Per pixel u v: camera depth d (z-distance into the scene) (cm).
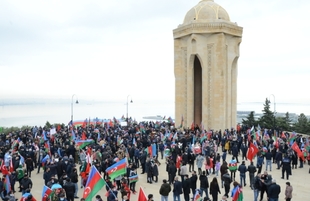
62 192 1378
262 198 1766
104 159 2183
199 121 4925
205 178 1691
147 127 4253
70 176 1798
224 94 4175
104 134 3412
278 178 2262
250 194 1897
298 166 2659
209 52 4266
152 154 2508
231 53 4359
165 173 2427
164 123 4903
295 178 2264
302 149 2725
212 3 4497
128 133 3525
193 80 4531
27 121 11919
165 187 1582
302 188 2039
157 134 3375
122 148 2545
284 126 7000
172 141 2986
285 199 1702
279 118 7300
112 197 1426
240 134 3453
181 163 2178
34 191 1989
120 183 1925
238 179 2242
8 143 2952
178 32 4475
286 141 3119
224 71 4181
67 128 4259
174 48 4553
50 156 2323
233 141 3012
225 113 4225
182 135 3225
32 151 2466
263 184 1698
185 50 4500
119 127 4325
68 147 2545
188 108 4431
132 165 1984
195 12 4391
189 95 4416
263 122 6806
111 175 1636
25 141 3155
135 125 4438
